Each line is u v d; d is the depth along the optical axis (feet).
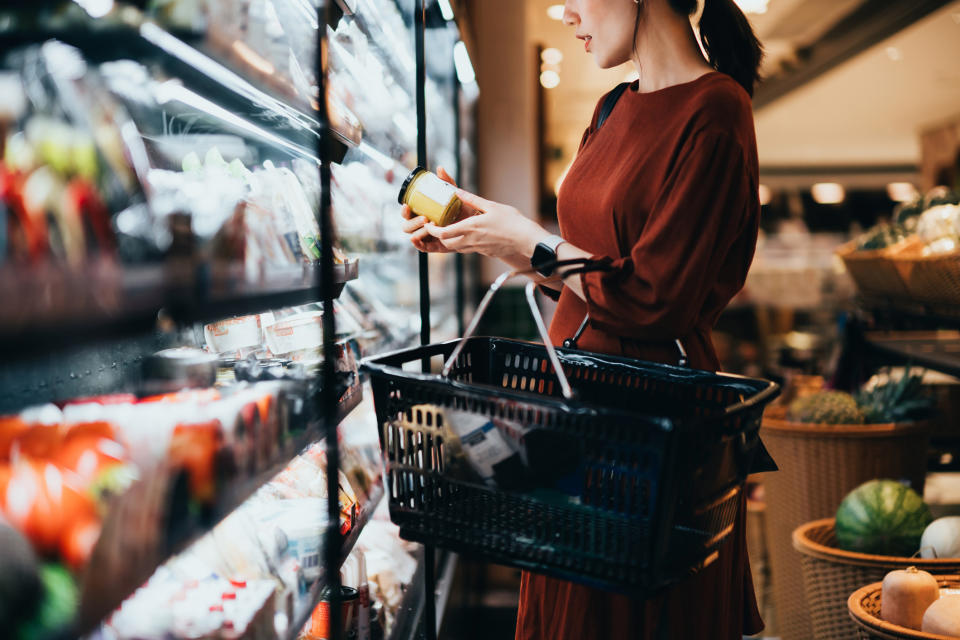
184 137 4.50
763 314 32.58
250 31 3.78
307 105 4.44
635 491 3.65
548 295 5.97
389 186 9.55
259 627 3.63
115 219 2.76
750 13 20.83
